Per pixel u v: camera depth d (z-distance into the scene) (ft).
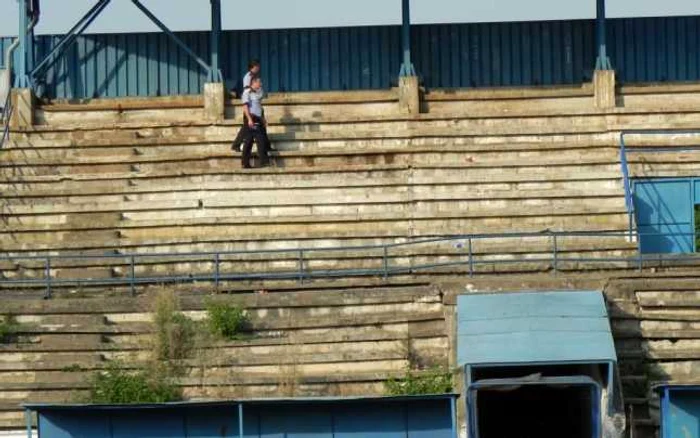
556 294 154.20
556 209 184.55
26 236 183.62
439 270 170.91
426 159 193.57
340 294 161.99
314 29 211.61
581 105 203.92
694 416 135.13
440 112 202.69
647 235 181.37
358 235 181.88
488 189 188.85
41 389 152.46
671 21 209.97
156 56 212.23
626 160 190.60
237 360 154.51
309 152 193.88
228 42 211.41
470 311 152.46
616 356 148.97
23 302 162.09
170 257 176.45
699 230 189.98
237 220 183.93
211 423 134.72
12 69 208.13
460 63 210.59
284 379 151.74
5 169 192.75
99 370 154.81
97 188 187.73
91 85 211.82
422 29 211.20
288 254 177.37
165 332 156.76
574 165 191.11
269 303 161.58
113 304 161.79
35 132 198.80
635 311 156.66
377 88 211.00
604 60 203.72
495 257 175.94
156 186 188.44
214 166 193.67
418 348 156.97
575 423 143.74
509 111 201.26
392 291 161.79
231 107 203.62
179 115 204.54
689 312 157.38
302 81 211.20
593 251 175.63
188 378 152.35
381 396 134.10
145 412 134.72
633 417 149.38
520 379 137.90
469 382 142.51
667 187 191.31
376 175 189.88
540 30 210.38
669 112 200.13
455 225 184.44
